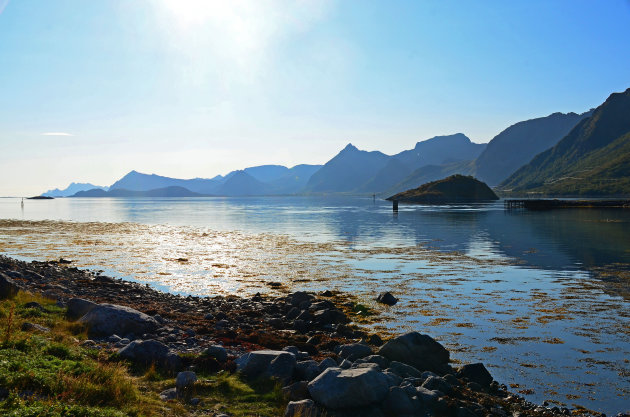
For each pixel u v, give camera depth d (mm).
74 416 8891
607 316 23156
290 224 97375
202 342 17266
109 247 55562
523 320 22547
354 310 24984
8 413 8383
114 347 15109
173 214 154625
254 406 11500
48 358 11961
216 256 47188
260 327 21297
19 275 28953
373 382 12102
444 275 35375
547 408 13273
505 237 65312
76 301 19359
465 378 15211
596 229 76750
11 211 182625
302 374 13547
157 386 12102
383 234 71500
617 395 14211
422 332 20828
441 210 168125
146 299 26656
